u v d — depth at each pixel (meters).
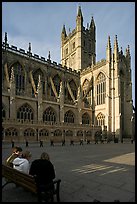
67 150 29.66
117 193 8.00
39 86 58.50
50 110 61.56
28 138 47.69
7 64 62.22
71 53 102.12
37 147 36.22
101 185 9.25
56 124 54.66
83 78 87.50
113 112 70.81
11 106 50.38
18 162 8.16
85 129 63.12
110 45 74.88
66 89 80.69
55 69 79.00
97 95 78.25
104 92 74.75
